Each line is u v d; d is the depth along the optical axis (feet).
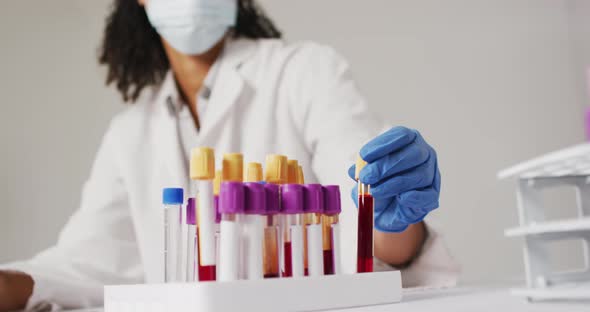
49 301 2.73
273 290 1.60
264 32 4.24
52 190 7.26
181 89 3.94
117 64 4.45
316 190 1.82
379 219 2.12
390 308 1.69
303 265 1.85
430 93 7.98
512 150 8.04
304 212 1.81
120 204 3.72
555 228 1.65
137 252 3.56
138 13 4.30
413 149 1.89
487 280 3.26
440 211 7.64
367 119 3.20
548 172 1.86
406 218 2.03
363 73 7.95
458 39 8.17
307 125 3.37
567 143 8.25
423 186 1.98
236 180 1.73
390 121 7.85
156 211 3.55
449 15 8.19
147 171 3.67
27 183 7.14
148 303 1.67
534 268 1.84
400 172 1.92
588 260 1.96
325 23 8.05
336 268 1.92
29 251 7.01
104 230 3.57
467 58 8.15
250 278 1.67
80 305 2.83
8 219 6.97
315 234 1.85
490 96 8.11
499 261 7.68
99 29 7.88
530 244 1.86
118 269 3.41
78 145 7.50
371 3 8.09
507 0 8.38
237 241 1.65
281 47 3.75
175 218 1.91
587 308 1.45
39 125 7.34
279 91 3.49
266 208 1.73
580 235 1.96
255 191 1.68
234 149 3.47
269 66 3.60
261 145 3.38
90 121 7.61
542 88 8.30
